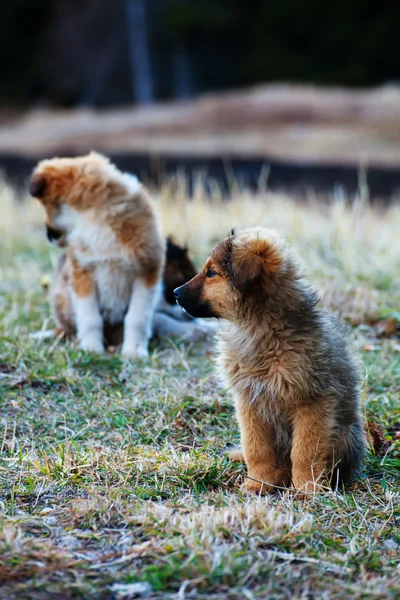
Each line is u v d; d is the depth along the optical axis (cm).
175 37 6141
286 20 5981
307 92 5256
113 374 1064
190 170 3297
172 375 1061
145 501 704
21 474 752
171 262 1325
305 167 3425
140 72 6169
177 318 1321
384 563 614
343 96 5097
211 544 617
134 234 1162
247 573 583
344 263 1518
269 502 710
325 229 1758
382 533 675
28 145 4534
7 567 580
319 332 768
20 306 1355
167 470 768
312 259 1550
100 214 1162
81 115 5603
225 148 4106
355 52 5806
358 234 1669
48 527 652
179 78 6131
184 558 599
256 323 765
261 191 2222
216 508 684
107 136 4784
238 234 807
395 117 4534
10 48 6575
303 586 575
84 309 1180
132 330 1170
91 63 6328
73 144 4519
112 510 683
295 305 763
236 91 5666
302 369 747
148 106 5709
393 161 3628
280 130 4569
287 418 775
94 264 1177
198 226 1797
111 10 6362
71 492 731
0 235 1917
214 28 6094
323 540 647
